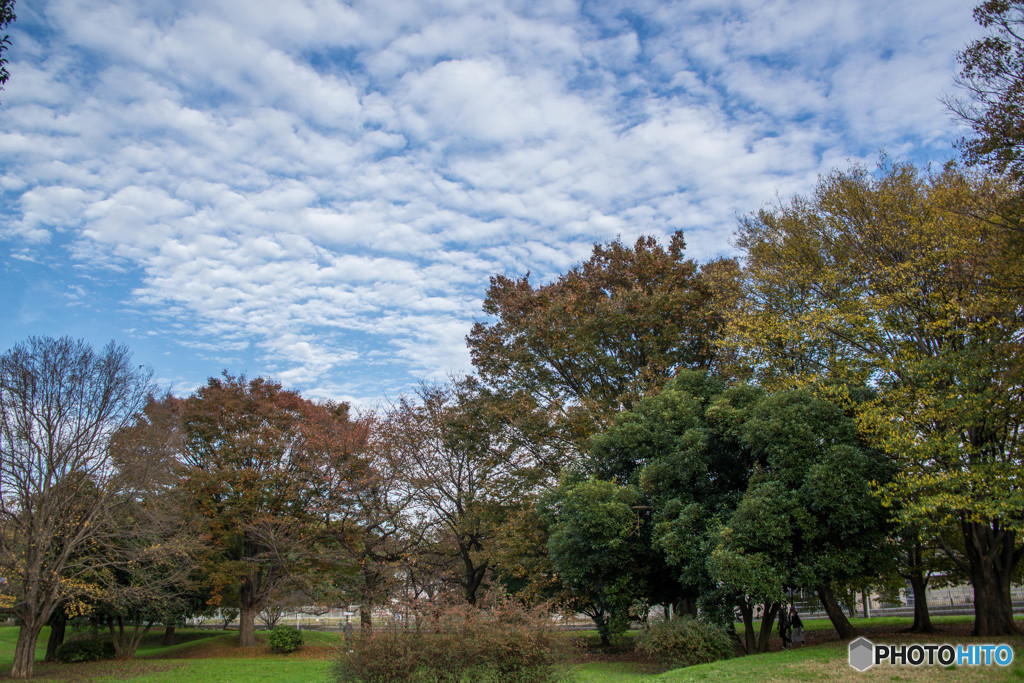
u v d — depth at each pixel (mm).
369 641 11250
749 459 17969
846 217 18984
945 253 16062
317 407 38312
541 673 11297
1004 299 14570
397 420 31609
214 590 33125
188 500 32156
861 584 18922
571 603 21000
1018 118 12844
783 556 15297
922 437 14750
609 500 18188
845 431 15625
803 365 19516
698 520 17016
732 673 12617
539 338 26594
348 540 32656
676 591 20234
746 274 21953
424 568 31500
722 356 24109
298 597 35438
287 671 24219
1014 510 13414
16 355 25234
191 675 23531
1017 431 15789
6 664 27906
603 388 26156
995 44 12992
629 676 14992
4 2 9969
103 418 26031
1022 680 9938
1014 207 13984
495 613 11734
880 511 15172
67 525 25156
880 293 17422
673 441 18641
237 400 37219
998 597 16500
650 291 26703
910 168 18828
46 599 24750
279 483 35250
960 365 14242
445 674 10945
